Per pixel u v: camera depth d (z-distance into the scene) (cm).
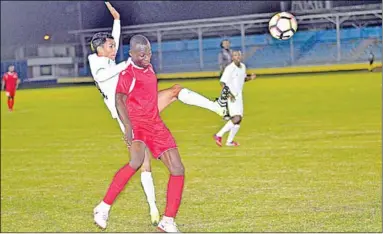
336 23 4388
